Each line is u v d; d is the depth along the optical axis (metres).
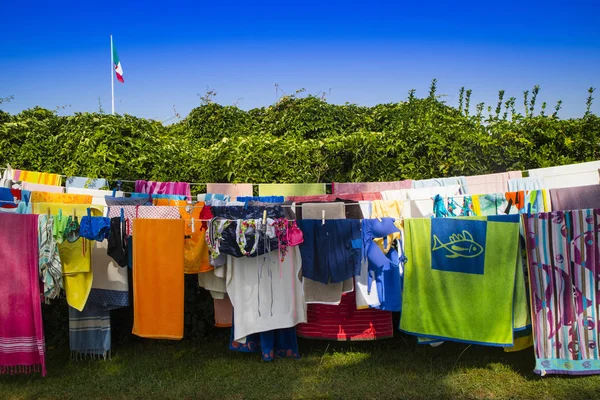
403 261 4.31
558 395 3.86
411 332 4.30
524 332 4.29
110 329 5.20
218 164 6.57
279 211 4.54
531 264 4.06
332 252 4.41
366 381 4.31
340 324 4.86
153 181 5.94
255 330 4.56
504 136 5.66
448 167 5.69
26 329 4.04
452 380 4.27
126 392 4.25
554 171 4.70
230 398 4.07
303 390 4.15
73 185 5.52
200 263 4.54
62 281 4.23
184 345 5.51
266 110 11.02
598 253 3.96
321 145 6.26
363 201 4.62
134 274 4.35
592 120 5.66
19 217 4.02
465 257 4.18
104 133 6.22
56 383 4.43
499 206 4.51
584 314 4.00
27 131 6.46
